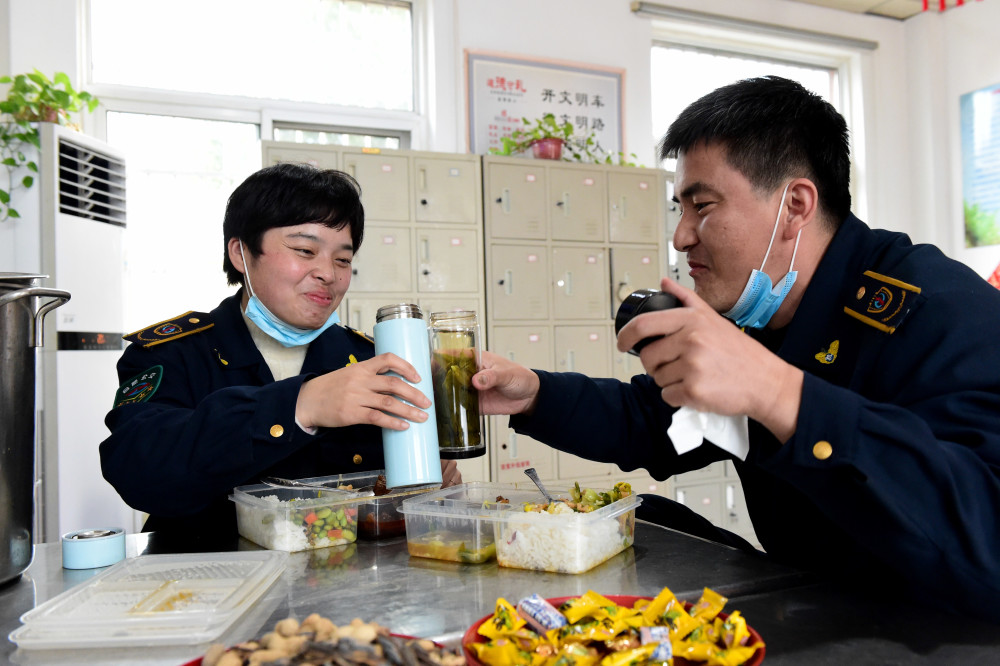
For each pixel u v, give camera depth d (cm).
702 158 99
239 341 144
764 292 103
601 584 85
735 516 360
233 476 108
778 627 73
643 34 392
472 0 357
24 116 255
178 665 66
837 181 100
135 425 113
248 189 135
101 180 272
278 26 343
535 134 341
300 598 82
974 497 72
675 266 357
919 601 87
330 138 352
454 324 103
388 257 303
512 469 316
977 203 417
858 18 440
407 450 97
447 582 87
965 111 424
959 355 82
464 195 315
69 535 104
